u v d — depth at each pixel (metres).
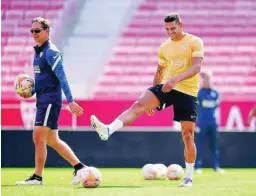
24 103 55.22
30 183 29.78
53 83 29.20
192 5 78.75
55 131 29.89
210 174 45.25
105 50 74.56
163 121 54.84
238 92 69.19
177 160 54.69
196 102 28.91
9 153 54.69
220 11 78.12
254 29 76.38
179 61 28.56
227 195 23.17
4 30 76.00
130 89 69.94
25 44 74.75
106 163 54.81
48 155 54.19
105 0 79.62
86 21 77.69
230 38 75.44
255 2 78.94
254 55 73.56
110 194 23.30
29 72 71.31
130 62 73.06
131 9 78.69
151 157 54.81
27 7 78.56
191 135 28.97
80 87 69.69
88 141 54.78
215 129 49.81
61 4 78.88
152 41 75.44
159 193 23.70
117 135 54.81
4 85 69.19
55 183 32.75
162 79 30.64
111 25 77.31
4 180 36.84
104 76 71.38
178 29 28.22
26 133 54.62
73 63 73.12
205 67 72.19
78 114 28.89
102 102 54.81
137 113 28.38
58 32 75.88
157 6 78.88
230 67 72.12
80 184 30.19
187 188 26.27
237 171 49.84
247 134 54.97
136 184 31.94
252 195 23.30
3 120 54.97
